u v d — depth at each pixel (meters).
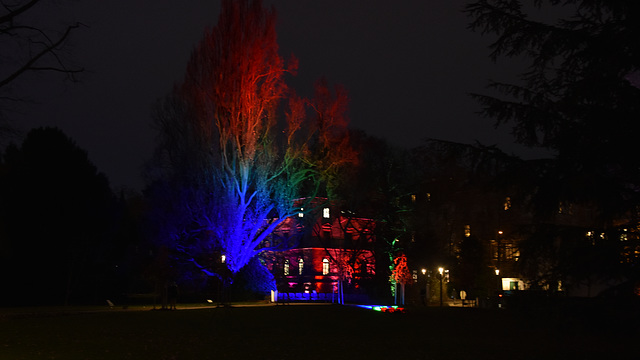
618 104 11.96
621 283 12.16
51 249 55.19
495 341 23.08
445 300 74.19
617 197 11.45
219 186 56.47
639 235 12.05
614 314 12.02
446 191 63.59
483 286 60.56
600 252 11.83
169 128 58.44
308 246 77.12
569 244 12.18
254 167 58.59
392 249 66.31
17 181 54.78
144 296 61.72
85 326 27.78
